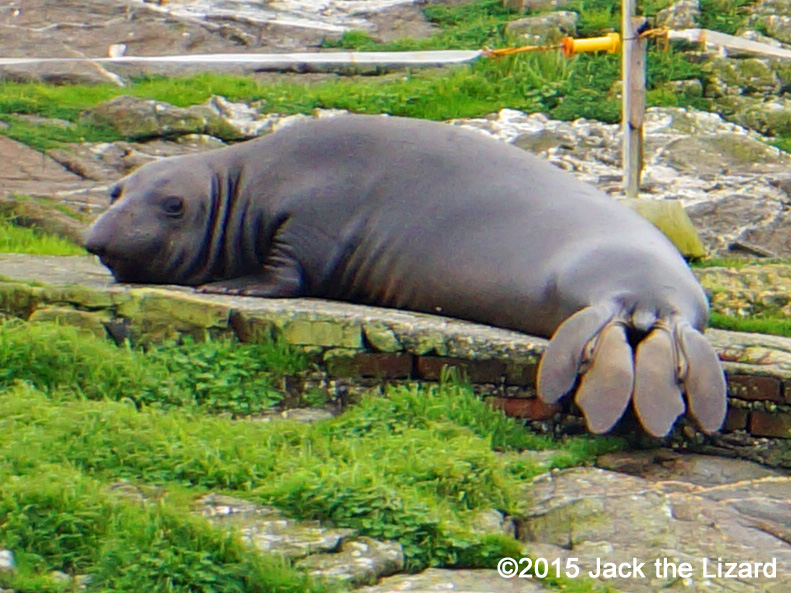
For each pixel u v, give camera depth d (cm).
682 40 4547
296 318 2089
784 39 4612
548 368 1873
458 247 2167
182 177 2352
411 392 1975
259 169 2341
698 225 3294
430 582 1473
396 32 5000
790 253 3167
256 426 1836
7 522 1446
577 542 1628
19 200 3225
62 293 2173
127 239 2306
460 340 2025
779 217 3344
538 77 4306
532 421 2006
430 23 5112
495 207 2172
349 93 4231
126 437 1697
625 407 1791
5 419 1717
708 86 4381
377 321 2061
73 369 1950
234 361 2062
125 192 2377
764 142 4006
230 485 1652
